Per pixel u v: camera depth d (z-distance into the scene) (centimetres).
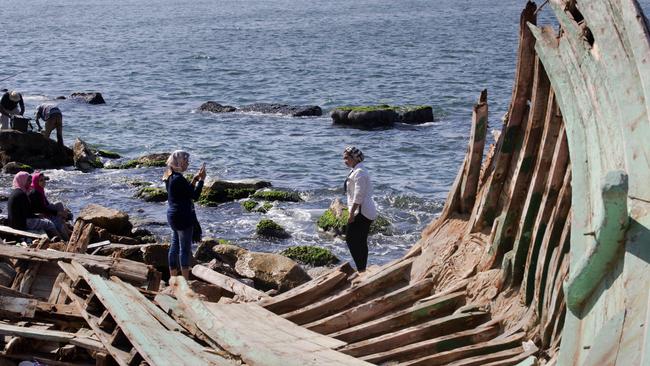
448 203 1055
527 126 909
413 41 7275
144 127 3466
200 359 759
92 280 944
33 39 8019
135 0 18838
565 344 554
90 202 2223
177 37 8175
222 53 6538
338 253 1816
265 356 766
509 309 870
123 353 800
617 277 516
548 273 782
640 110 572
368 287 996
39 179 1493
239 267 1495
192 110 3938
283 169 2700
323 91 4528
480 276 923
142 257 1459
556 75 799
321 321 923
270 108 3847
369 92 4453
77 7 15400
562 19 816
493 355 791
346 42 7306
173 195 1221
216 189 2241
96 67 5728
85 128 3422
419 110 3497
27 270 1059
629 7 625
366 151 2956
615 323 470
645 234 494
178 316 902
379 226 1973
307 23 9881
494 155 1015
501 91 4334
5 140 2577
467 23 9431
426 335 869
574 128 727
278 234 1923
